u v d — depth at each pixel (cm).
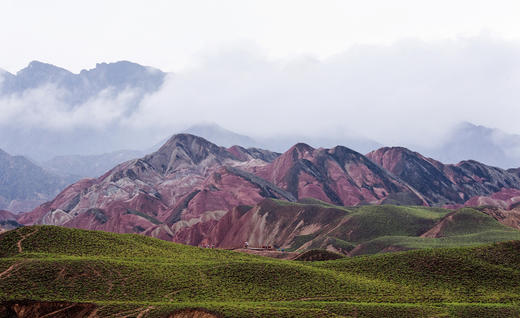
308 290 9844
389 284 10394
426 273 10788
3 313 8075
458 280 10350
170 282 9906
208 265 11175
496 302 9138
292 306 8706
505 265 10794
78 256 11244
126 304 8388
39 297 8650
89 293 9112
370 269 11444
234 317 7694
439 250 11700
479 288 9931
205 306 8169
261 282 10269
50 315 8131
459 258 11119
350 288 9956
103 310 8175
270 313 7906
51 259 10150
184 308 8062
